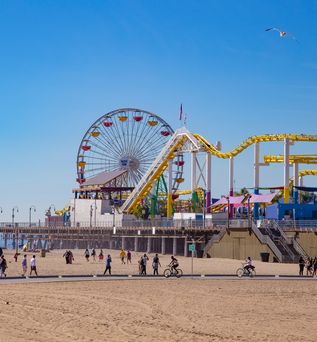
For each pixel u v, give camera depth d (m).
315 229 89.62
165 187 161.12
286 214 113.25
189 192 172.00
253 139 128.50
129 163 173.75
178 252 125.62
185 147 148.25
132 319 31.59
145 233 132.00
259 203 129.88
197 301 40.25
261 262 90.44
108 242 149.38
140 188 154.00
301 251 89.81
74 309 35.12
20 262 94.75
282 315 34.00
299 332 28.19
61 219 190.12
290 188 134.88
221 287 50.25
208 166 141.38
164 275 60.19
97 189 175.00
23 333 26.75
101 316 32.50
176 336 26.58
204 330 28.39
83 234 155.62
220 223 115.81
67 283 51.97
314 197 144.12
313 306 38.34
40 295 42.25
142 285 51.03
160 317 32.53
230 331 28.20
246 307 37.44
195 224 119.25
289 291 47.69
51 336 26.12
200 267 81.62
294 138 119.69
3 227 185.38
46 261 98.06
